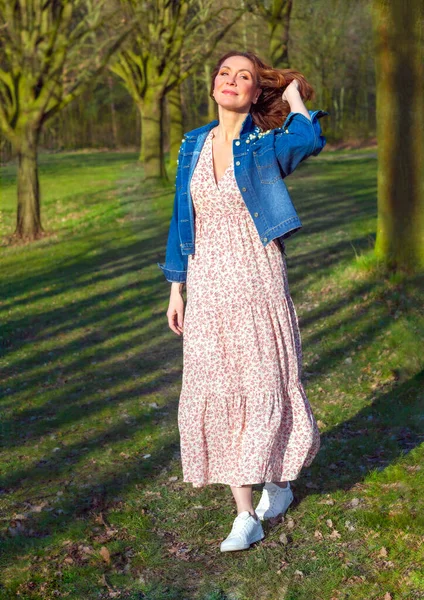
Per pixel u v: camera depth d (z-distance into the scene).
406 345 5.89
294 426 3.10
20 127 15.50
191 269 3.07
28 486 4.05
